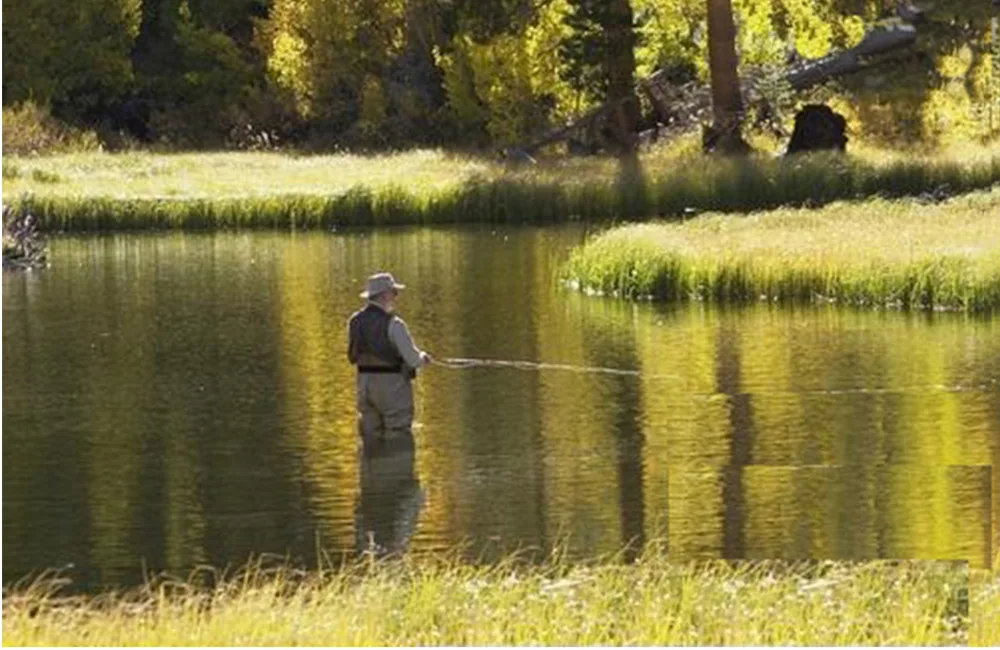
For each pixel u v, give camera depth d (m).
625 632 18.36
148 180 74.94
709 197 68.31
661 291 46.03
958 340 38.47
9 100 113.12
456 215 68.31
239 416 32.25
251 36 123.00
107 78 115.31
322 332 41.34
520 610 18.92
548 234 62.97
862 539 22.95
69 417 32.38
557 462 28.42
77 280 51.69
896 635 18.25
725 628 18.48
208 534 24.61
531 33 96.62
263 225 67.94
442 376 35.69
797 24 84.56
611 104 87.00
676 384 34.59
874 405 32.34
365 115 108.69
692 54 94.75
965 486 26.11
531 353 38.19
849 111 88.06
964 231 48.53
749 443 29.55
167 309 45.44
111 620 18.88
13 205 67.12
